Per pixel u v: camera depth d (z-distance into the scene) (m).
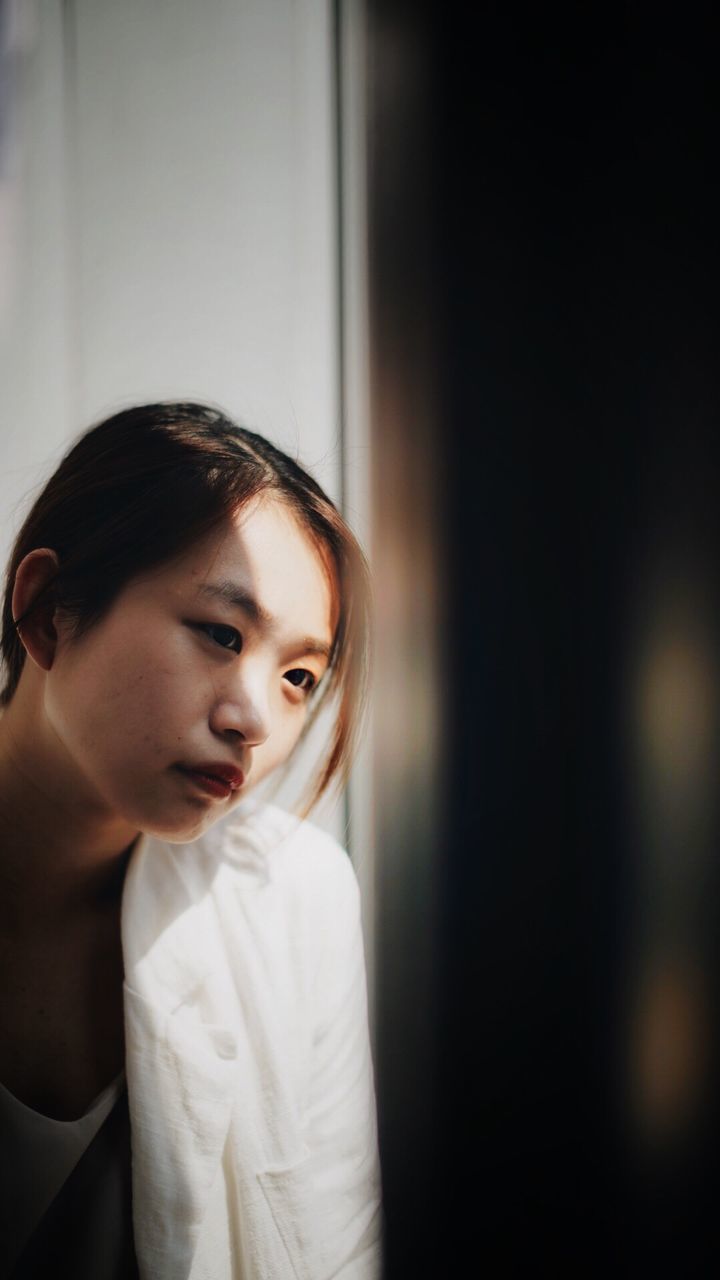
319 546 0.59
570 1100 0.67
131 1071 0.60
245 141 0.79
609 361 0.65
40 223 0.84
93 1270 0.60
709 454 0.62
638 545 0.64
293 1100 0.64
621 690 0.65
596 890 0.66
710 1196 0.64
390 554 0.70
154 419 0.59
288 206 0.78
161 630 0.53
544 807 0.67
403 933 0.71
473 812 0.69
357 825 0.71
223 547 0.55
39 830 0.60
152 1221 0.59
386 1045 0.72
